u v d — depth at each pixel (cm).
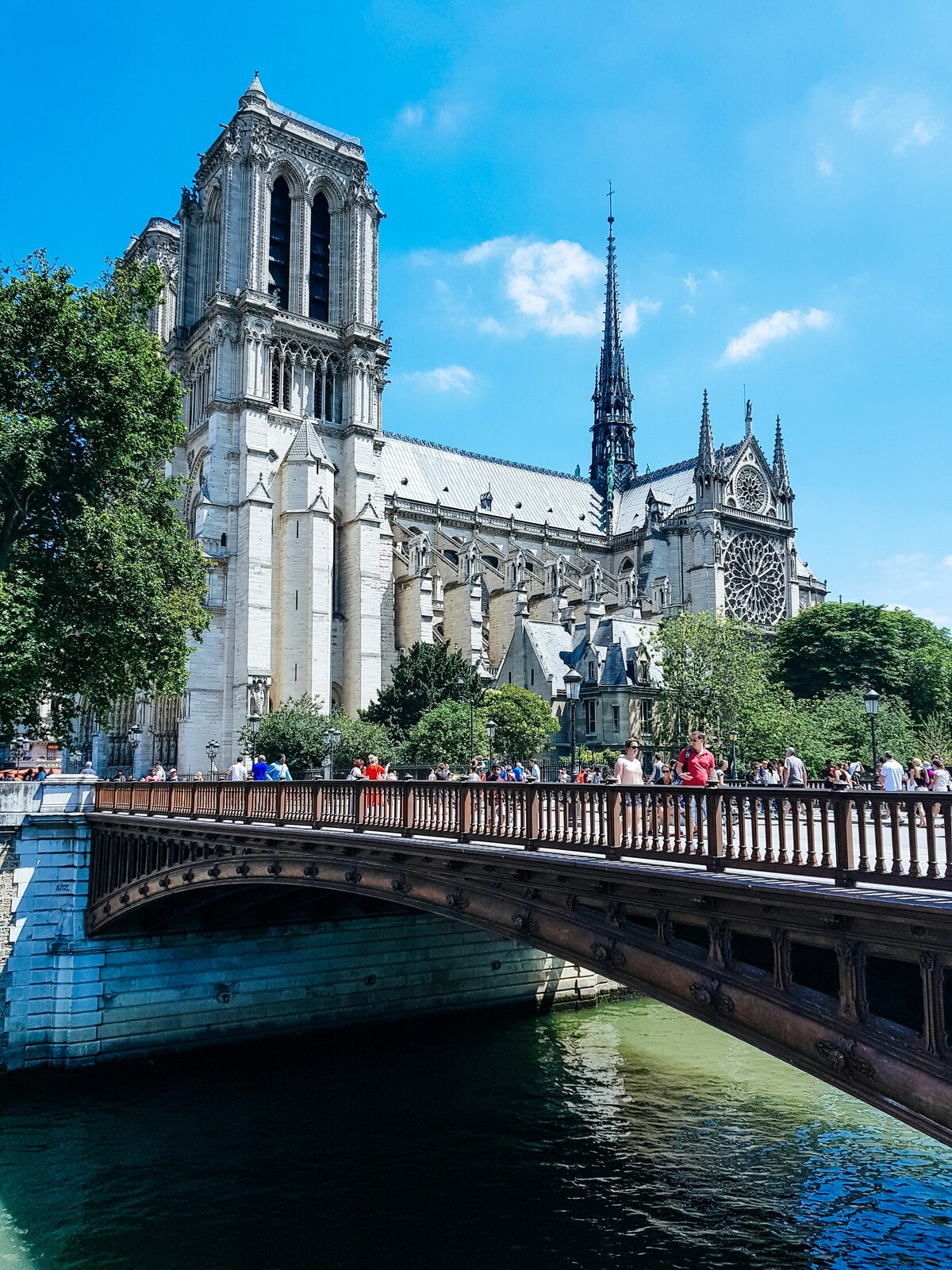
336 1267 2212
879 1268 2105
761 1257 2172
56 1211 2511
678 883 1403
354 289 9519
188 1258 2275
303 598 8431
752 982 1330
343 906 3950
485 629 10156
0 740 4297
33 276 4178
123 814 3812
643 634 9206
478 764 4175
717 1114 3025
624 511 13050
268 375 8812
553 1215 2405
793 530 12481
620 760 1895
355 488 9056
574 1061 3609
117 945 3859
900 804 1261
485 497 11706
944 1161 2642
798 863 1306
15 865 3897
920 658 9312
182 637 4497
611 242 14525
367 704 8606
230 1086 3462
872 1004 1203
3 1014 3769
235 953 3988
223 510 8488
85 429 4169
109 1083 3544
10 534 4094
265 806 2859
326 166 9669
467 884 1927
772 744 7338
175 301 10781
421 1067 3597
